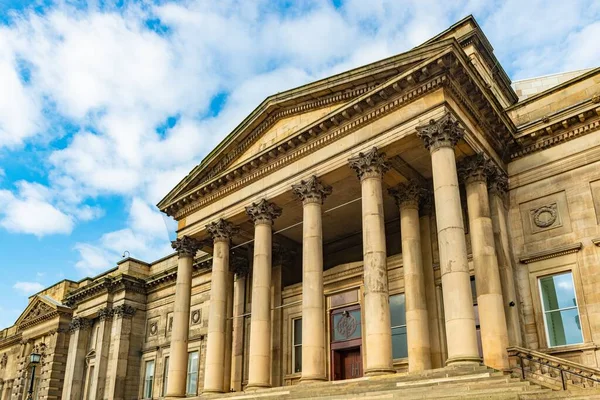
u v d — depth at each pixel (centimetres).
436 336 2967
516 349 2444
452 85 2602
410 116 2667
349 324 3575
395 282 3381
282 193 3191
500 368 2392
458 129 2559
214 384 3244
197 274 4925
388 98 2758
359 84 2975
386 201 3441
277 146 3192
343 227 3859
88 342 5594
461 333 2195
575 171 2856
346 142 2931
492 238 2664
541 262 2820
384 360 2417
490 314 2506
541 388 1980
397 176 3052
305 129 3045
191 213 3847
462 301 2238
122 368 5116
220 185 3591
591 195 2766
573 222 2783
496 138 2973
